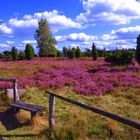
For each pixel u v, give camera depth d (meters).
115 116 9.43
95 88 24.59
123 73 33.88
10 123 15.02
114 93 23.41
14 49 80.56
